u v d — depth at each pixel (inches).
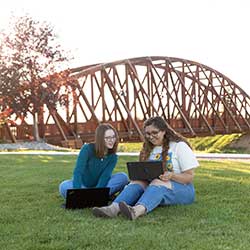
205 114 1818.4
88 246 179.6
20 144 1059.9
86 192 246.2
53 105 1125.7
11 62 1088.2
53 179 371.6
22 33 1105.4
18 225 214.4
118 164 485.4
